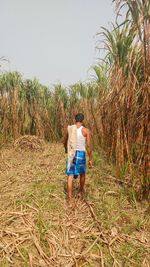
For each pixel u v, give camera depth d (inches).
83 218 194.4
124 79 249.4
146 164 211.8
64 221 186.9
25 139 444.8
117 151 249.3
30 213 191.8
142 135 220.7
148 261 153.8
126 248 162.4
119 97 244.5
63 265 146.7
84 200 220.4
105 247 163.8
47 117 543.5
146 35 208.7
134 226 184.5
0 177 275.6
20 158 373.1
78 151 213.0
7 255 148.6
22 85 526.3
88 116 421.1
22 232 169.9
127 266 149.6
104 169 285.9
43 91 556.7
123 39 247.4
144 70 211.8
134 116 235.0
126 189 230.5
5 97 484.1
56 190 239.0
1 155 376.8
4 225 176.6
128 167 247.1
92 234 173.5
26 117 533.0
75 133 214.1
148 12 206.5
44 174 289.7
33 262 146.6
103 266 147.1
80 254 154.9
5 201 213.5
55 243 162.4
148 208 200.8
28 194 225.0
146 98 213.5
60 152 419.8
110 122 283.0
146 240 171.5
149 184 213.8
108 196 229.6
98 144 352.5
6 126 480.1
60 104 545.6
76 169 211.9
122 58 251.9
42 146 445.7
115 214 199.3
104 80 333.4
